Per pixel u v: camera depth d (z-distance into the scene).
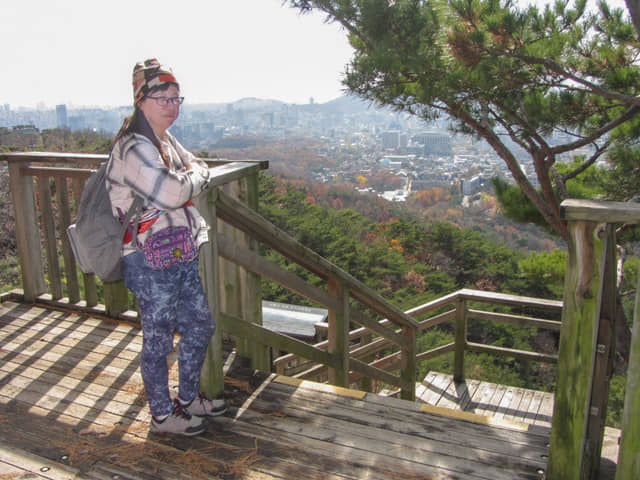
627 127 5.26
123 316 3.25
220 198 2.11
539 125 4.97
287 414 2.20
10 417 2.15
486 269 27.94
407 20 4.28
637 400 1.47
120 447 1.95
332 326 3.05
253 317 2.62
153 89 1.63
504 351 4.44
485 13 4.29
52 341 2.94
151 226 1.73
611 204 1.51
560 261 6.95
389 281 27.38
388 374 4.02
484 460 1.91
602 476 1.80
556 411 1.70
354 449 1.97
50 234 3.39
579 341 1.61
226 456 1.91
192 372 1.99
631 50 4.66
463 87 4.59
